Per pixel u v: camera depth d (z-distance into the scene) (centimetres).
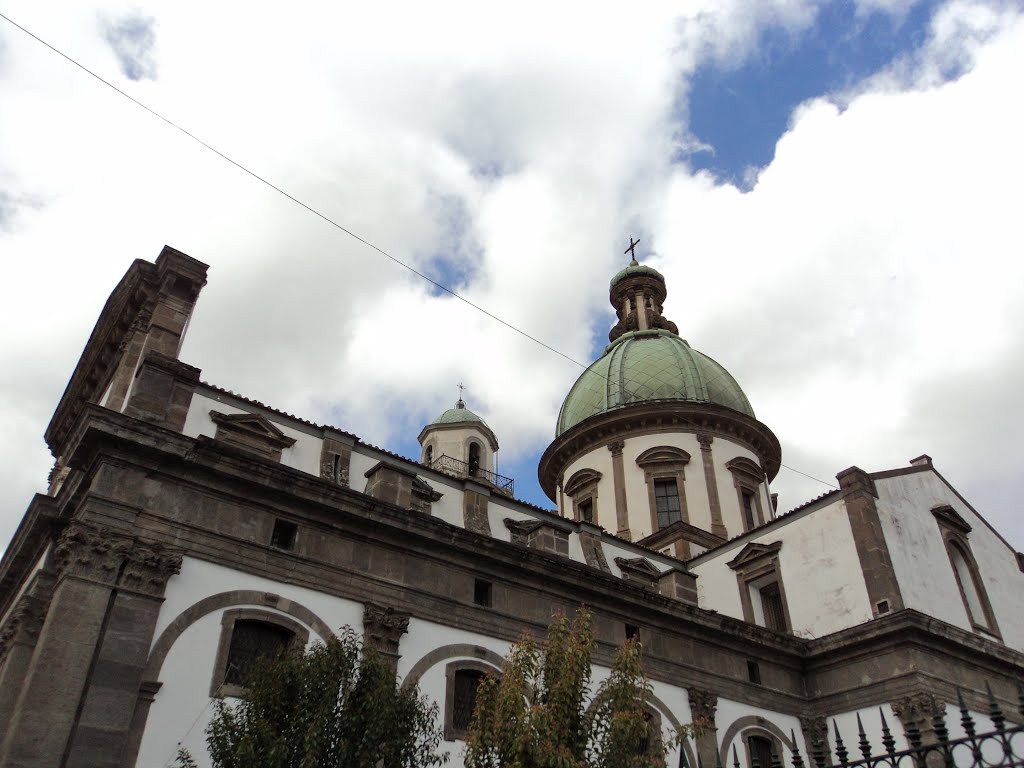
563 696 1364
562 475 4347
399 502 2216
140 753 1569
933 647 2680
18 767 1423
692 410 4050
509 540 2709
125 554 1705
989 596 3131
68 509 1939
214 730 1387
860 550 2861
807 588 2988
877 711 2625
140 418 1914
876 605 2750
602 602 2480
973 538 3272
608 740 1337
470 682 2117
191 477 1872
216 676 1722
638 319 5181
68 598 1605
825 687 2800
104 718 1542
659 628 2586
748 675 2733
